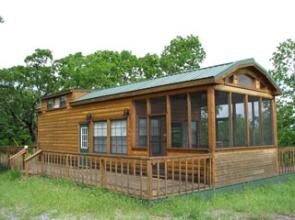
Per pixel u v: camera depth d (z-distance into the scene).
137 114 12.06
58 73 26.75
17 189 10.12
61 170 11.44
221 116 9.73
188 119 9.93
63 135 16.47
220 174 9.50
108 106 13.45
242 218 7.09
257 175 11.05
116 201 7.96
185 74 11.33
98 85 28.42
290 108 20.62
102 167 9.38
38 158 14.68
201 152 9.54
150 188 7.71
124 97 12.48
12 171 13.16
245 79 11.05
